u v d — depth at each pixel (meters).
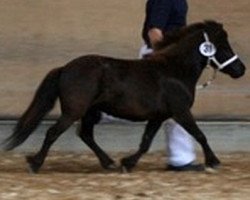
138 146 15.45
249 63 16.39
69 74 13.34
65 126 13.34
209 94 16.22
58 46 16.30
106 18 16.30
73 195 12.29
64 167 14.48
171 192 12.53
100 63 13.40
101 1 16.28
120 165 14.05
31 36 16.25
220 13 16.50
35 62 16.25
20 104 16.06
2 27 16.22
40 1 16.23
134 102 13.43
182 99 13.56
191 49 13.70
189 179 13.33
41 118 13.40
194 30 13.79
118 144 15.69
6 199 12.12
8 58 16.22
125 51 16.36
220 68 13.88
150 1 13.95
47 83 13.41
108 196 12.27
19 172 13.85
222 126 15.89
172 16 13.95
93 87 13.30
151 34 13.88
